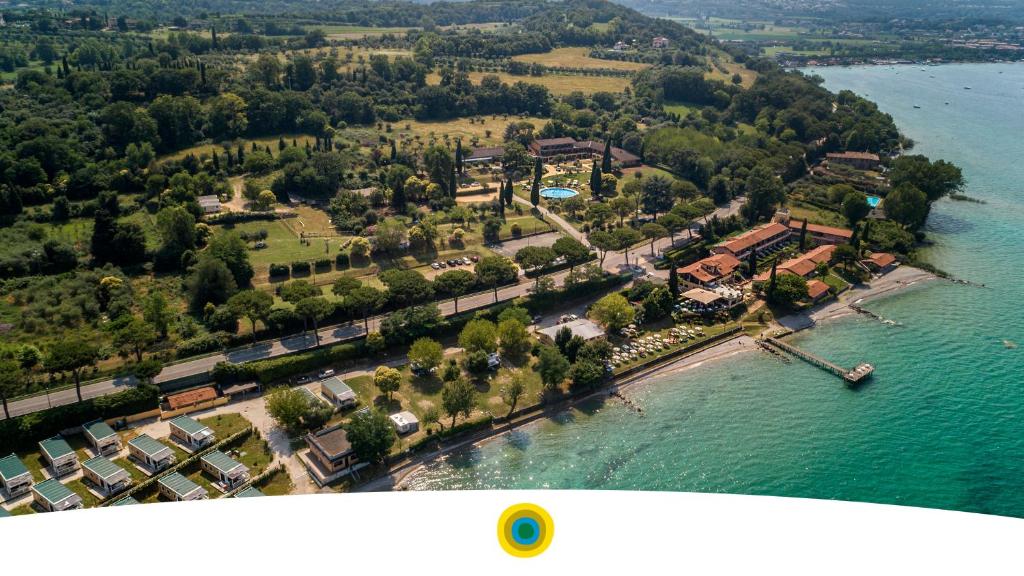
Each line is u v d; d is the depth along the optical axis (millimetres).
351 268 193125
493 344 155250
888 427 137250
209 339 150000
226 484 116125
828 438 134125
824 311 188500
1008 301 192625
